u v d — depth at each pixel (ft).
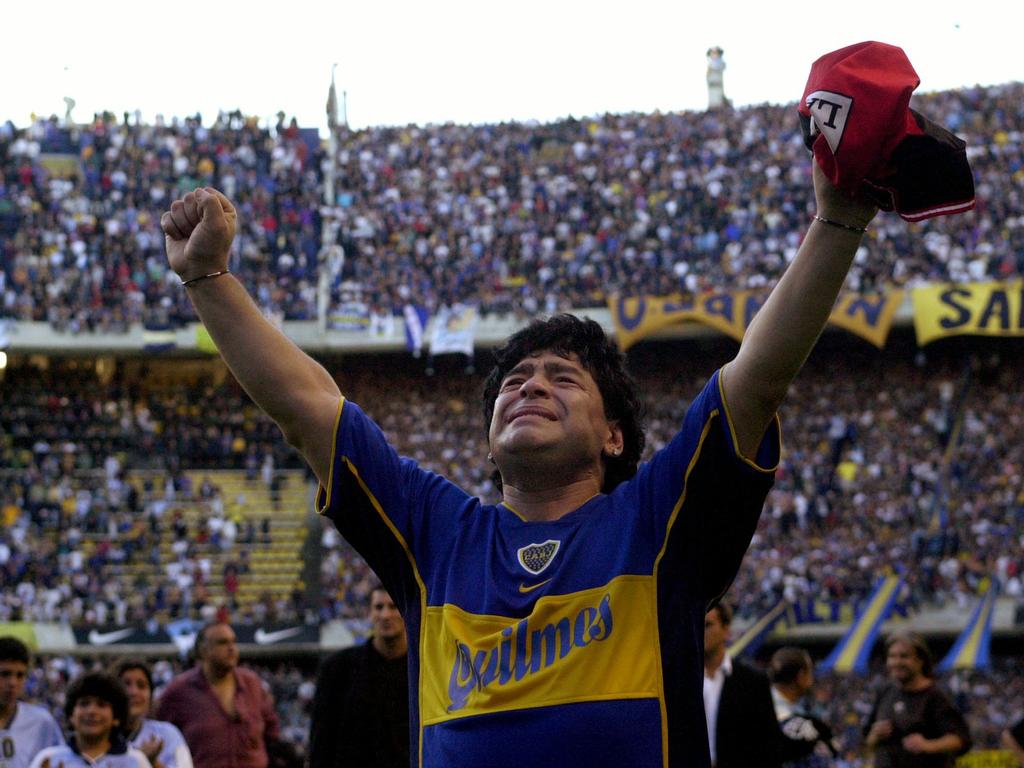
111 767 23.90
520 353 10.37
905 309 113.50
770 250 120.88
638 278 119.75
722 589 9.46
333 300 119.14
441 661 9.10
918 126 8.23
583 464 9.80
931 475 108.68
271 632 100.53
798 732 27.96
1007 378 118.42
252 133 131.13
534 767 8.48
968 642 95.30
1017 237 116.16
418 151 133.39
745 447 8.94
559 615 8.85
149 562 105.70
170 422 118.42
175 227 9.78
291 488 114.42
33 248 119.03
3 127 126.00
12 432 114.42
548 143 135.23
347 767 22.99
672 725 8.68
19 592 99.45
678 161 130.11
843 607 98.94
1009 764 60.85
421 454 117.60
